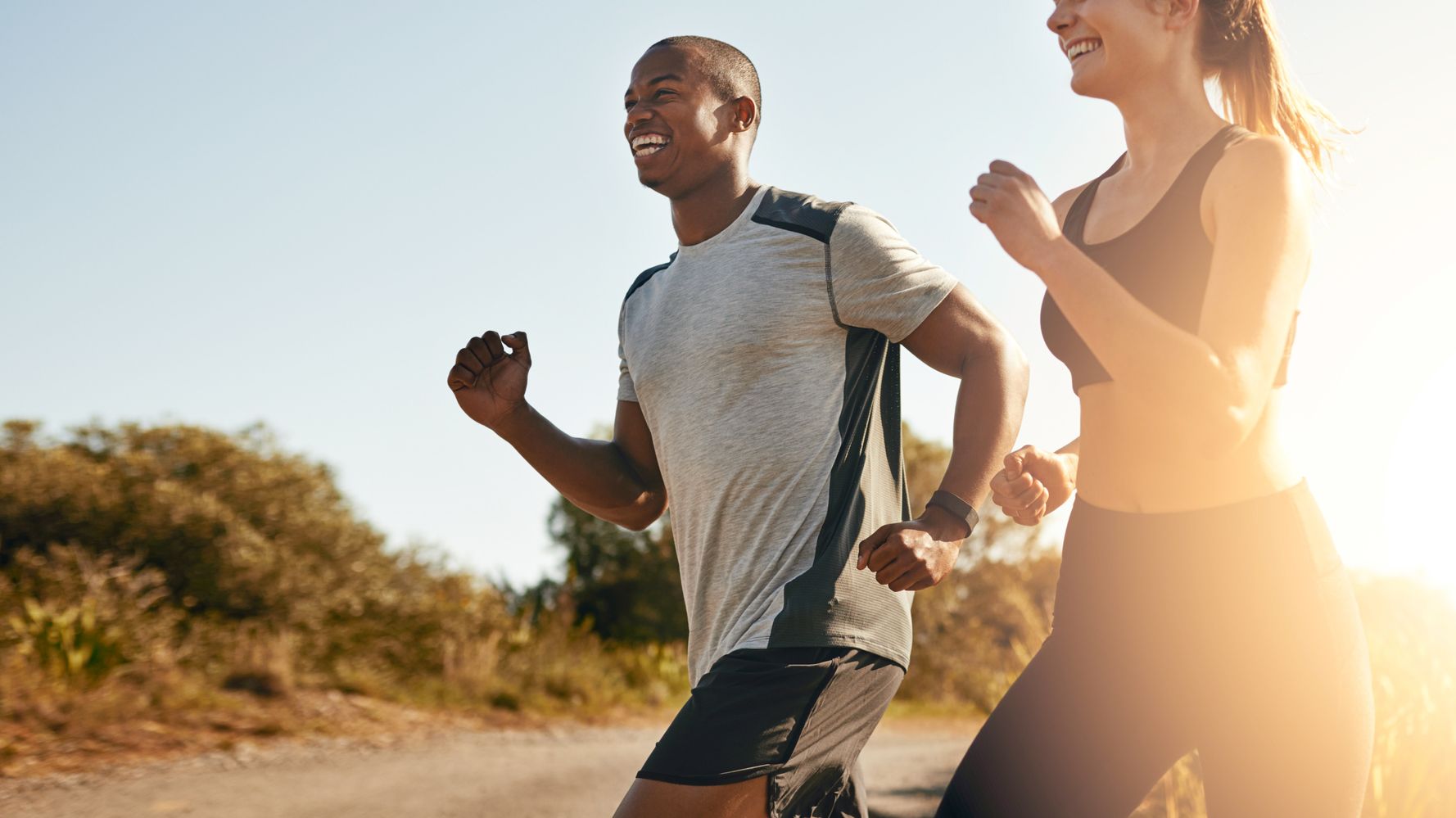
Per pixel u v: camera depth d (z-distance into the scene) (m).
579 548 20.17
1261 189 1.50
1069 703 1.77
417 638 11.30
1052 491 1.96
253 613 10.02
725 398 2.10
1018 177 1.41
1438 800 3.49
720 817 1.84
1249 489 1.61
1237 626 1.59
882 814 5.14
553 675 11.99
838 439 2.07
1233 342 1.40
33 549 9.74
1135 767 1.73
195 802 4.92
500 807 5.15
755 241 2.16
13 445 10.66
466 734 8.41
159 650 8.00
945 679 16.67
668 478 2.23
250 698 8.25
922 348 2.12
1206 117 1.70
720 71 2.27
